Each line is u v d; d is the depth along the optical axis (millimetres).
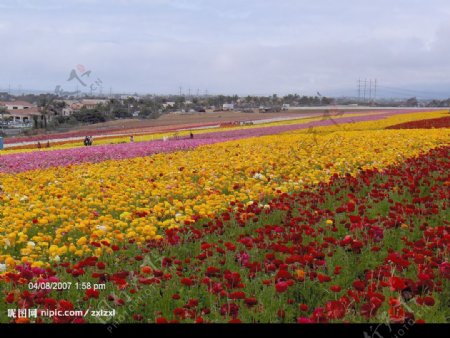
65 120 100688
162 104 146375
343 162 18672
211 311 5883
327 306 5273
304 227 8516
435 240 7406
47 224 10719
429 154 19172
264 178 15867
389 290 6070
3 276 6758
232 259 7809
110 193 14258
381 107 124312
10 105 129750
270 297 6305
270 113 112562
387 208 11102
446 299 6359
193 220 10203
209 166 19781
